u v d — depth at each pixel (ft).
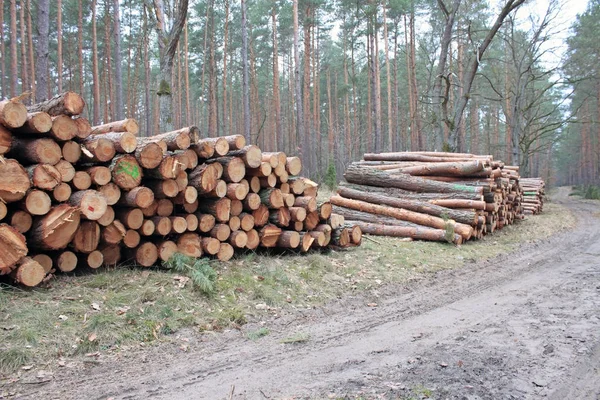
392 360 13.50
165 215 20.35
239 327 16.22
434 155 42.98
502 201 42.80
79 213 17.06
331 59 152.25
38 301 15.34
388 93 100.32
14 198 15.46
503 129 167.32
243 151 22.49
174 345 14.46
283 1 103.30
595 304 18.98
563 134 170.09
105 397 11.13
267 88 146.30
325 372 12.67
